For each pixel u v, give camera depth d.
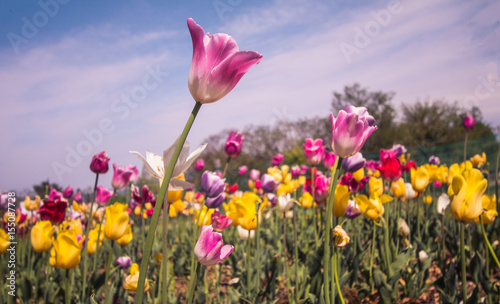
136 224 5.23
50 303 2.65
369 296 2.83
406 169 4.31
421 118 28.61
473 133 24.17
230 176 11.82
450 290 2.35
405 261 2.76
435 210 4.56
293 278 3.09
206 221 2.42
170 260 4.15
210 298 2.49
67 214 4.55
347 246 3.09
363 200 2.13
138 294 0.88
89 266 3.06
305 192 3.15
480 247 3.09
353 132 1.25
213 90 0.90
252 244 3.57
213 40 0.89
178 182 1.13
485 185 1.76
